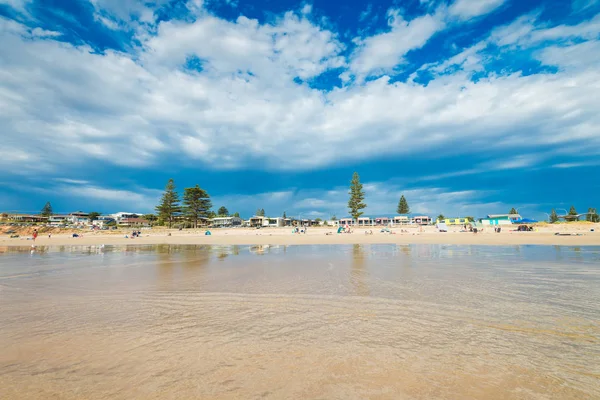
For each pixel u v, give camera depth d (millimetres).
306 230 68688
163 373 3990
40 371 4078
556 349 4680
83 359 4426
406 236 43875
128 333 5527
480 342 4980
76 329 5766
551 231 53938
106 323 6133
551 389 3535
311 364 4215
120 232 68438
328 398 3365
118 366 4203
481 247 25109
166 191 91688
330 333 5469
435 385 3633
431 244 29328
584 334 5305
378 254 20188
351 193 90000
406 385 3635
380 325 5883
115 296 8539
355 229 70062
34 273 13070
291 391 3518
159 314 6754
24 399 3396
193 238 48500
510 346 4805
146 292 9016
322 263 15680
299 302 7703
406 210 117500
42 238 56000
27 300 8125
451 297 8039
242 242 37281
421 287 9344
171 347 4855
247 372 3992
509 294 8328
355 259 17359
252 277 11570
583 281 10125
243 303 7664
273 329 5703
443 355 4480
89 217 127562
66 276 12164
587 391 3480
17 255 22375
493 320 6105
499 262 15234
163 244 35562
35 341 5148
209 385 3668
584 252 20188
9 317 6566
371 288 9281
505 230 57719
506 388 3559
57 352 4688
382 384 3662
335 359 4367
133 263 16562
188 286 9875
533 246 25609
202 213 96812
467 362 4246
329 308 7125
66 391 3559
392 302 7586
